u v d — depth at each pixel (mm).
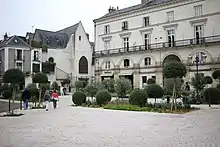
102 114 16531
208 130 10328
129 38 49281
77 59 61906
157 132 10000
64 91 51062
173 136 9195
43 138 9094
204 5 39625
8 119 14664
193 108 18625
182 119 13719
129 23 49312
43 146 7918
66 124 12383
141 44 47406
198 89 25344
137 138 8922
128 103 21531
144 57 46125
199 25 40438
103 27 53938
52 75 56812
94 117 15016
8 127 11656
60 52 59969
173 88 18656
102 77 53312
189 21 41188
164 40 44250
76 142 8406
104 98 22297
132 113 16859
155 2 47344
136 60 47312
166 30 44125
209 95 21469
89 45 64062
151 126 11469
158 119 13828
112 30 52156
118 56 50281
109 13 55875
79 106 23219
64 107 22594
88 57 63625
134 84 47188
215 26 38531
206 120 13227
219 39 37844
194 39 40562
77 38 62281
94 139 8836
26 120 14125
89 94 26234
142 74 46250
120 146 7797
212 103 22812
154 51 44500
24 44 53594
